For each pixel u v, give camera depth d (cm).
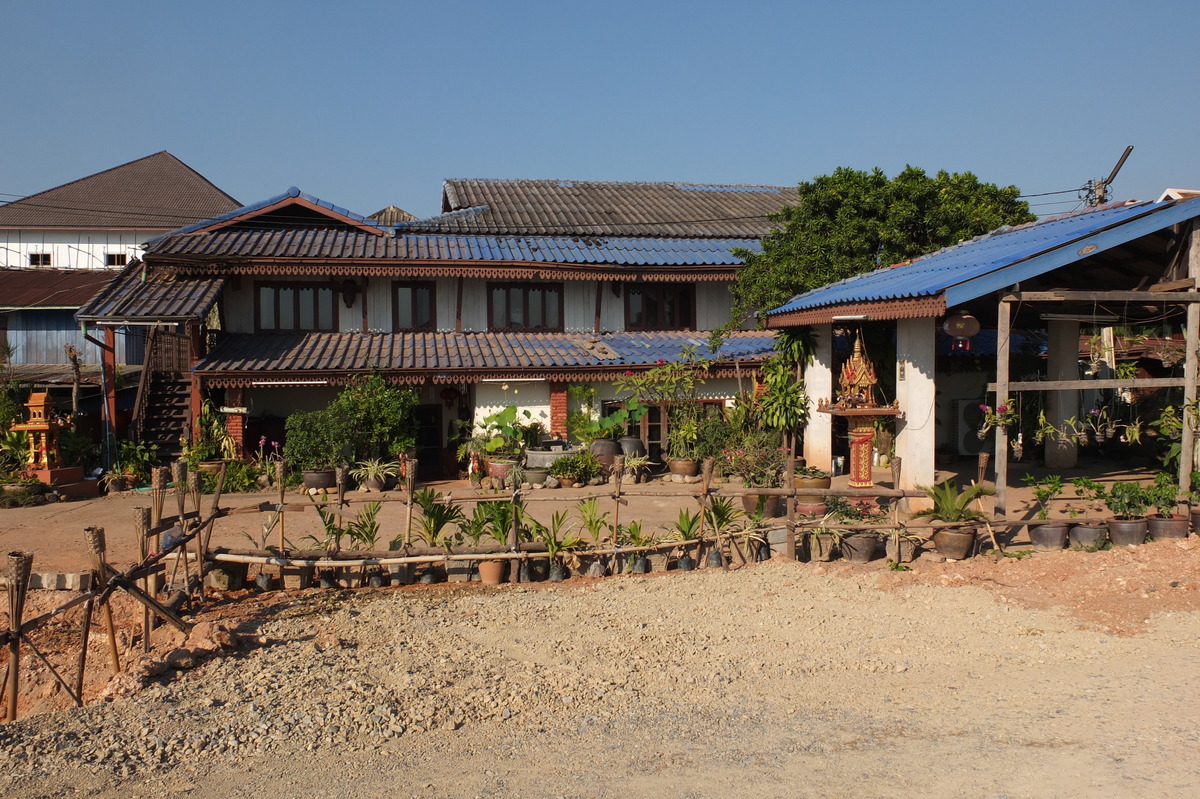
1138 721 585
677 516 1490
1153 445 1903
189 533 892
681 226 2675
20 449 1873
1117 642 750
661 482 1961
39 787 535
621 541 1085
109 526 1458
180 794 527
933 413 1377
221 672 721
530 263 2209
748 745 578
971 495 1048
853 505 1178
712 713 637
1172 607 822
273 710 641
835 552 1069
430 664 739
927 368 1377
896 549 1026
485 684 691
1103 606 835
